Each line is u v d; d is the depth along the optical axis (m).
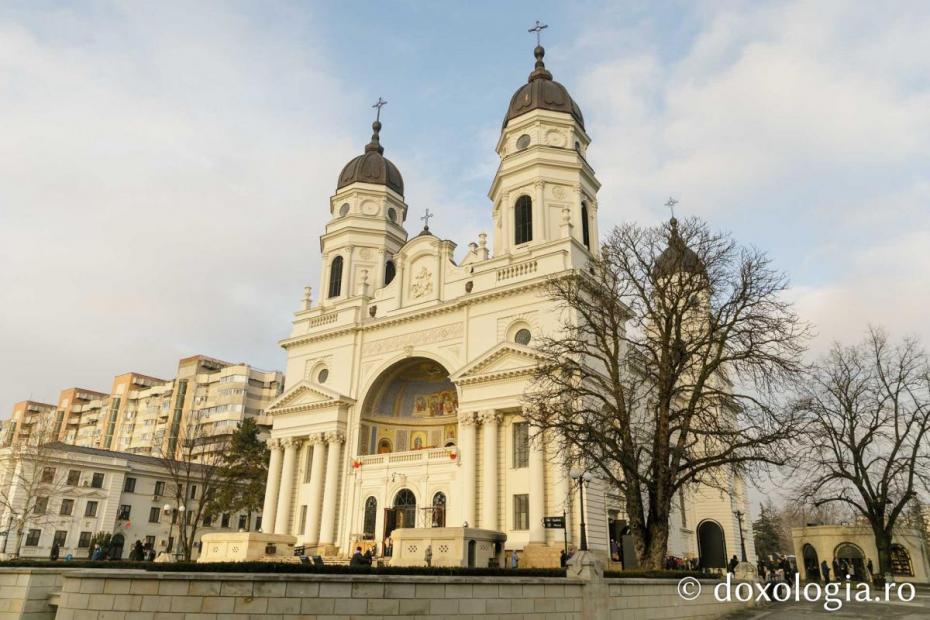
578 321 38.28
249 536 29.89
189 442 61.41
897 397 38.53
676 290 29.39
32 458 58.25
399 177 58.81
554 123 48.41
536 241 44.06
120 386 104.81
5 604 18.20
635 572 20.73
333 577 13.91
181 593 13.68
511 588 15.58
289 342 52.41
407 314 46.28
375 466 44.09
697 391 26.70
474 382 40.25
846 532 53.66
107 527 62.06
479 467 39.28
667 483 26.02
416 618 14.27
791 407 31.16
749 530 53.31
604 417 27.41
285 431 49.66
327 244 56.00
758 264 27.34
